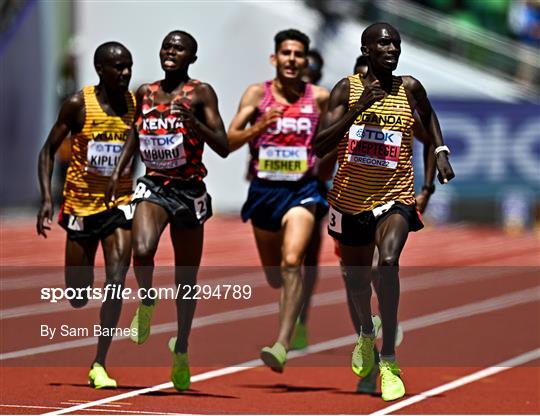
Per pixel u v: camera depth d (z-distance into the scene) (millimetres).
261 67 83875
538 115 80938
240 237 71500
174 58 24938
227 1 84000
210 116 25109
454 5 96938
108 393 25531
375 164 23906
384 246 23359
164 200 24969
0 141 90750
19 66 89438
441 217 82938
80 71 85500
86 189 26844
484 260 61594
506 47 87688
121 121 26641
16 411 23188
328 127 23594
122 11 85125
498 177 81000
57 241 67062
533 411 24266
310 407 24406
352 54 82875
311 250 31656
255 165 30750
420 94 24062
